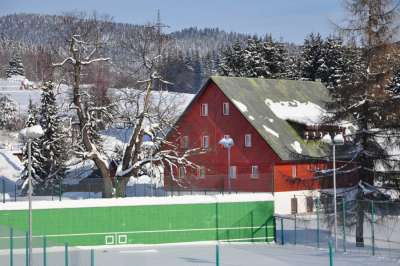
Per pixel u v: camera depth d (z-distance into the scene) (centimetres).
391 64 3688
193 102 6044
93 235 4066
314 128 5591
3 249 3167
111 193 4472
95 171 5675
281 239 4191
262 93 6103
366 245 3738
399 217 4162
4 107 11194
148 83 4678
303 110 6122
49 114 5972
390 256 3297
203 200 4272
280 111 5931
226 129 5800
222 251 3800
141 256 3606
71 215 4038
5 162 7519
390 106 3597
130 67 4706
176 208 4222
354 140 3791
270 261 3300
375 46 3678
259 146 5509
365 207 3650
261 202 4344
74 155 4606
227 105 5812
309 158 4706
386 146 3703
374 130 3709
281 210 5178
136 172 4641
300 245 3962
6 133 10494
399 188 3672
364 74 3719
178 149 6009
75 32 4491
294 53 11288
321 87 6806
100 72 4741
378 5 3659
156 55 4681
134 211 4147
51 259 2600
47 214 3997
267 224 4338
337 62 9462
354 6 3719
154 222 4178
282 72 9725
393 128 3641
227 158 5766
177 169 5356
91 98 4650
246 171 5603
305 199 5219
